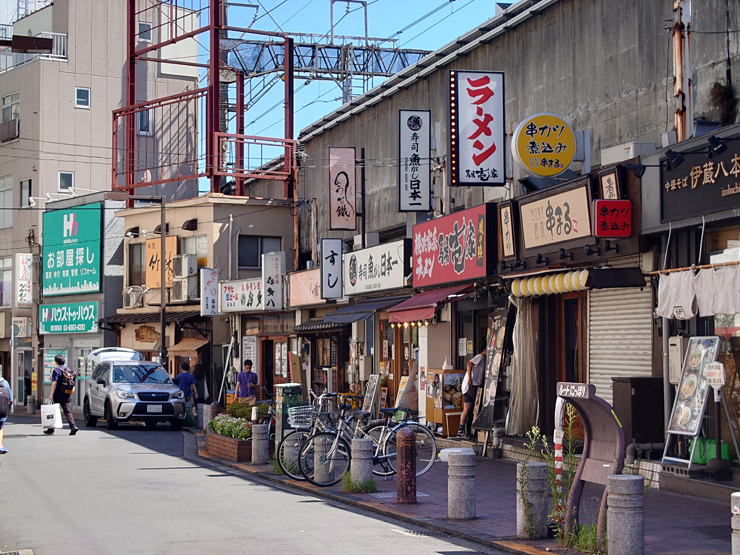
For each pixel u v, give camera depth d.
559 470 8.55
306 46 42.22
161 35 46.12
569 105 18.50
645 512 9.95
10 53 47.22
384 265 21.72
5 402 16.77
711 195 11.14
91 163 44.53
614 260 13.87
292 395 15.04
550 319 15.80
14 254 44.69
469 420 17.44
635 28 16.61
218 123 35.16
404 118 20.69
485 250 16.53
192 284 34.12
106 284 39.81
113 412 24.73
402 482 11.08
